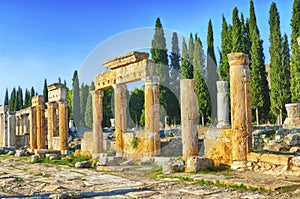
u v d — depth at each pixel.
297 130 23.59
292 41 42.66
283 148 19.19
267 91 45.28
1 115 47.06
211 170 16.36
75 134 46.06
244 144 16.28
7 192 13.58
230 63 16.98
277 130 24.05
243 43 47.34
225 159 16.94
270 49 45.53
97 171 19.19
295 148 18.25
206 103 35.62
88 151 25.19
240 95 16.59
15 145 44.06
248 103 16.66
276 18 46.16
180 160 17.23
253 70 44.91
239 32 47.31
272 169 15.07
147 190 12.75
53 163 24.50
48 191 13.62
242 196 11.05
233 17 47.91
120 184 14.40
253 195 11.12
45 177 17.58
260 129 25.83
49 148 32.91
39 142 32.75
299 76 40.03
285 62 44.50
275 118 47.28
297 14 42.50
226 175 14.89
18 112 49.97
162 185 13.59
